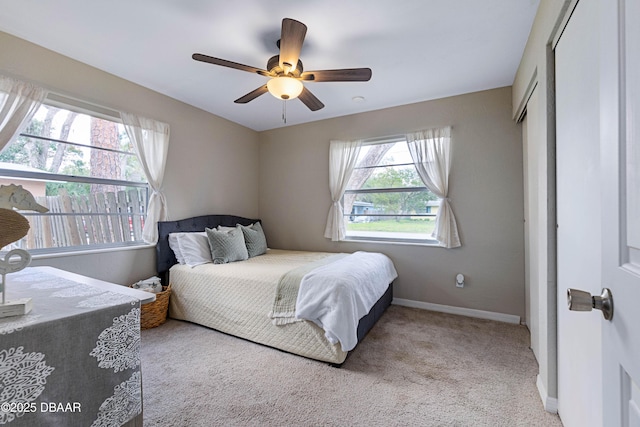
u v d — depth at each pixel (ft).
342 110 11.65
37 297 3.73
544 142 5.15
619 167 1.95
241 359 6.85
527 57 6.86
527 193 8.30
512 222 9.23
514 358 6.87
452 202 10.09
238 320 8.00
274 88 6.77
